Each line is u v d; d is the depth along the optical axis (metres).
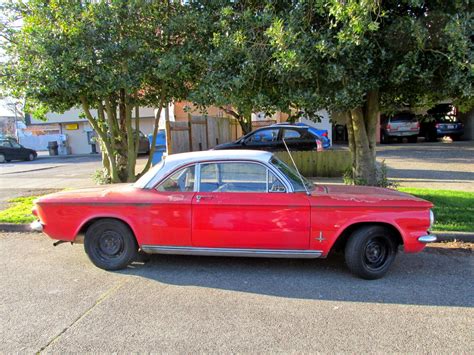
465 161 12.92
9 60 7.49
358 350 2.93
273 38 5.04
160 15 7.69
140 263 4.96
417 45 4.98
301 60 4.96
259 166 4.48
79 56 6.81
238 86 5.75
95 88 7.24
